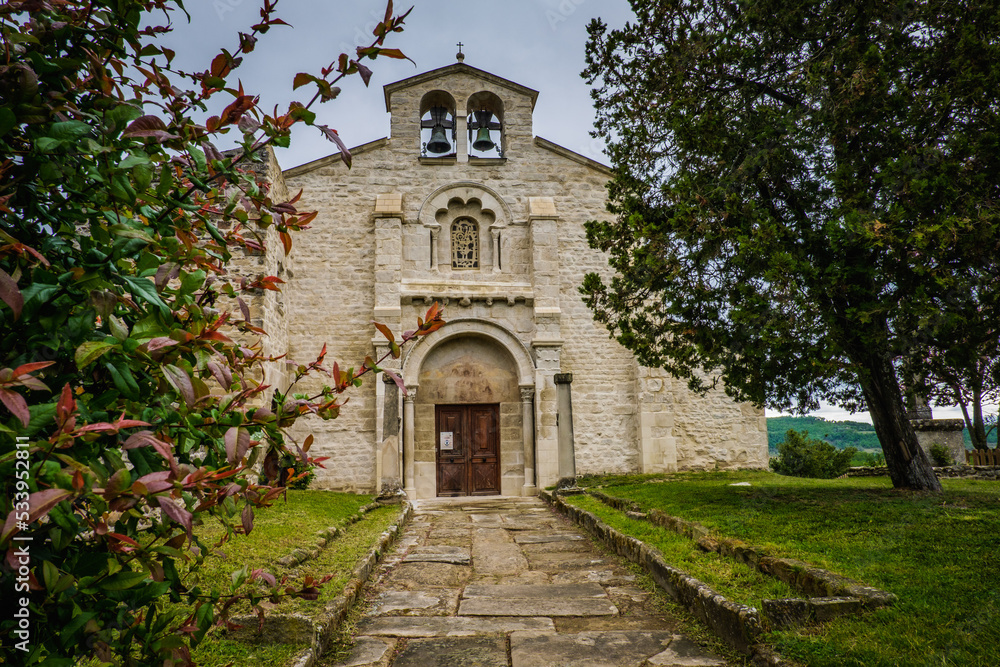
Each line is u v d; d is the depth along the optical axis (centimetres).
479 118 1623
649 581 557
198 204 219
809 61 734
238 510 201
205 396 171
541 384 1425
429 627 453
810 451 1784
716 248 724
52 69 162
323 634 396
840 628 351
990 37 620
